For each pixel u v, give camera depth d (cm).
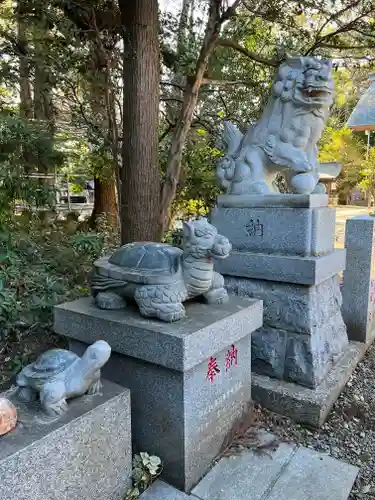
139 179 380
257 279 256
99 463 146
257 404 240
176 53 463
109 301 196
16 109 438
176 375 166
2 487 113
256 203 255
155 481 175
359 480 183
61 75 444
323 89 241
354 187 1571
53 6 386
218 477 179
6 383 235
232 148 288
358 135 1337
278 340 249
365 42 461
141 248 198
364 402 248
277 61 450
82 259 384
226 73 503
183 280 183
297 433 218
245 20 486
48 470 126
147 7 365
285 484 175
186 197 566
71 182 704
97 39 386
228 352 196
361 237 317
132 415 183
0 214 333
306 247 238
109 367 189
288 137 256
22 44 399
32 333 286
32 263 354
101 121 492
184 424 167
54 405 134
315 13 458
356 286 323
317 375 238
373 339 352
